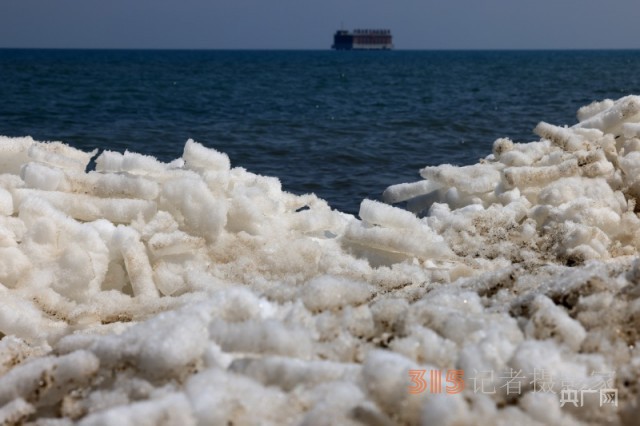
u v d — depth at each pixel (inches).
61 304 188.1
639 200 261.3
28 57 6289.4
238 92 1701.5
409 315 128.7
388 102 1385.3
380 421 104.7
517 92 1728.6
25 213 205.3
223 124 921.5
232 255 211.9
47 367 120.3
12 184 219.9
